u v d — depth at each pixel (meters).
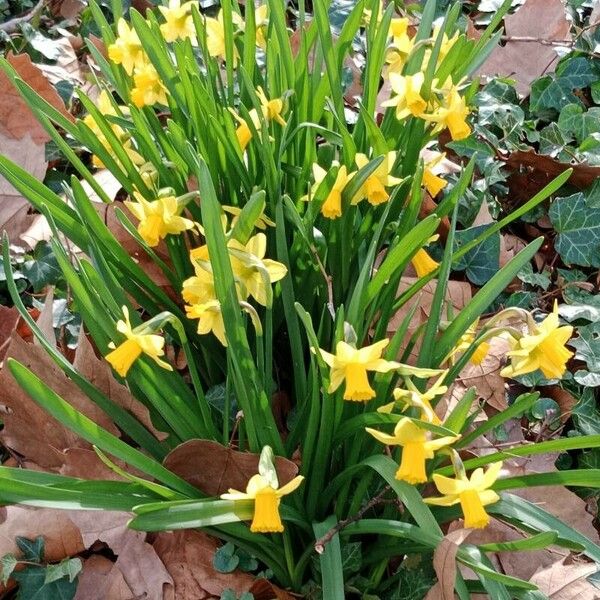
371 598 0.49
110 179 0.73
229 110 0.51
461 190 0.50
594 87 0.87
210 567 0.50
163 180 0.55
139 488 0.44
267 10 0.58
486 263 0.70
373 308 0.49
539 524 0.43
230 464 0.46
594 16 0.92
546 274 0.75
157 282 0.63
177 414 0.47
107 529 0.51
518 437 0.62
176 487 0.45
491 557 0.53
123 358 0.42
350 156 0.51
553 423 0.64
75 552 0.51
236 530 0.45
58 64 0.83
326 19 0.51
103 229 0.50
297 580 0.50
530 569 0.53
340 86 0.55
